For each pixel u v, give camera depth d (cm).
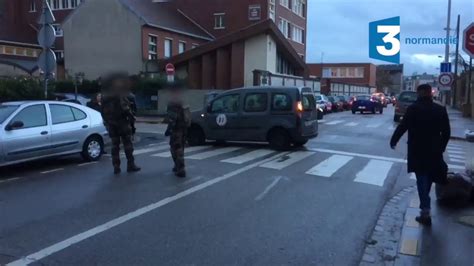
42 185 867
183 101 943
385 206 742
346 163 1144
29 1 5112
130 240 563
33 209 698
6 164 972
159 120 2655
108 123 976
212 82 3353
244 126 1414
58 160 1173
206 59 3347
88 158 1147
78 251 527
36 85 1895
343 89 6450
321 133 1942
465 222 651
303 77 4034
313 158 1215
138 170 1008
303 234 594
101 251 527
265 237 580
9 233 587
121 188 834
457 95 4741
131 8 3662
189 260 504
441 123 639
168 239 568
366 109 3872
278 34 3391
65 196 777
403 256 526
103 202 735
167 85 946
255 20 4712
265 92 1401
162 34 3872
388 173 1020
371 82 9094
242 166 1073
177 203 731
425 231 615
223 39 3294
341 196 798
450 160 1288
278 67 3747
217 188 838
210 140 1488
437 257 524
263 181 905
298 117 1353
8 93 1823
